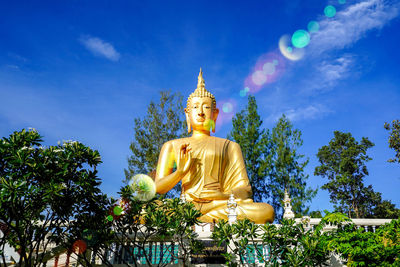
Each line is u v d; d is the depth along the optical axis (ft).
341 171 98.27
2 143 23.35
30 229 24.71
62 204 24.84
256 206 40.52
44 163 23.72
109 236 25.94
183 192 46.55
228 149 49.39
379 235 28.32
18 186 21.63
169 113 73.77
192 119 53.26
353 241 27.58
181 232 27.27
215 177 46.73
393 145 78.69
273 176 74.18
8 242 26.35
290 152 74.38
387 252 26.35
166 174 48.57
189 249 29.25
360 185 96.58
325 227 34.68
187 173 47.01
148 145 70.59
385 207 92.84
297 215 69.15
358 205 95.55
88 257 31.24
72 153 25.13
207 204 43.21
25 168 23.29
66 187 24.89
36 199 23.97
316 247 25.77
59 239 25.77
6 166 23.29
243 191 44.34
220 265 31.37
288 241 26.43
